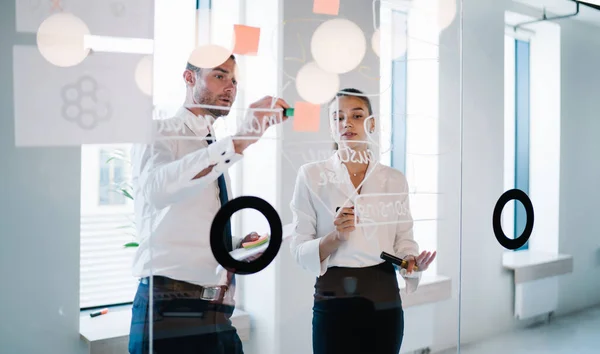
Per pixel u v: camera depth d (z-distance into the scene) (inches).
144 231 48.3
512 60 77.6
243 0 52.1
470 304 71.7
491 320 74.9
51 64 45.2
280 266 54.1
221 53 51.1
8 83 44.0
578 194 87.7
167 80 48.9
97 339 46.9
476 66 72.4
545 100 82.3
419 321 65.4
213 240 50.5
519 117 78.3
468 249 71.3
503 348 76.7
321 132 56.5
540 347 81.7
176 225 49.1
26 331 44.8
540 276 82.0
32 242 44.8
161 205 48.7
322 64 56.6
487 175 73.8
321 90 56.5
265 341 53.6
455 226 69.4
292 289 54.8
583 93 88.5
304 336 55.7
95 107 46.6
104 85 46.8
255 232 52.8
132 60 47.7
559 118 84.6
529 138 79.7
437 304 67.5
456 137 69.4
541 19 81.5
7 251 44.1
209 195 50.5
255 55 52.7
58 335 45.8
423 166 65.4
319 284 56.5
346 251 58.0
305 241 55.4
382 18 61.6
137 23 47.8
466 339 71.3
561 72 84.7
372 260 59.9
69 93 45.7
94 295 46.9
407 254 63.5
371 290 59.8
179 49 49.4
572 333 86.0
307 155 55.7
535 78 80.7
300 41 55.2
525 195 79.0
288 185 54.4
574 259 87.2
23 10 44.4
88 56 46.3
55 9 45.3
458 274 70.1
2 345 44.1
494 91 74.9
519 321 78.9
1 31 43.8
